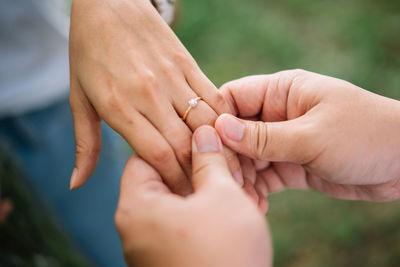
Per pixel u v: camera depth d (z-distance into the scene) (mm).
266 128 356
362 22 846
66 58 459
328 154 355
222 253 293
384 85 727
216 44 851
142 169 349
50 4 429
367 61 769
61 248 459
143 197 326
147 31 362
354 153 354
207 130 344
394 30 820
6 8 405
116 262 526
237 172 369
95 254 520
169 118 354
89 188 500
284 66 795
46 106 464
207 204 305
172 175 356
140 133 352
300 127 354
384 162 358
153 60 359
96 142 371
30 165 476
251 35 857
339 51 804
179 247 299
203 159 334
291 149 356
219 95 366
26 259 418
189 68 366
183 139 354
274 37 844
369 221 567
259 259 296
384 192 388
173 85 360
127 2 363
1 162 432
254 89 393
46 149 476
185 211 304
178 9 411
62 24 447
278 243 574
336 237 565
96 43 356
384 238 546
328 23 866
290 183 422
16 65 435
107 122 359
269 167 417
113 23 357
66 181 495
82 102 368
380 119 353
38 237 438
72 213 505
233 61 816
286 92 383
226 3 914
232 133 356
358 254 547
